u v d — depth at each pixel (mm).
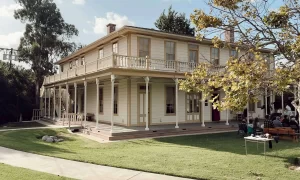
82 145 13695
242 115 22484
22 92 33688
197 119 22359
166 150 11773
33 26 37000
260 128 16266
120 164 8914
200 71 7070
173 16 37594
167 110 20766
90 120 24750
